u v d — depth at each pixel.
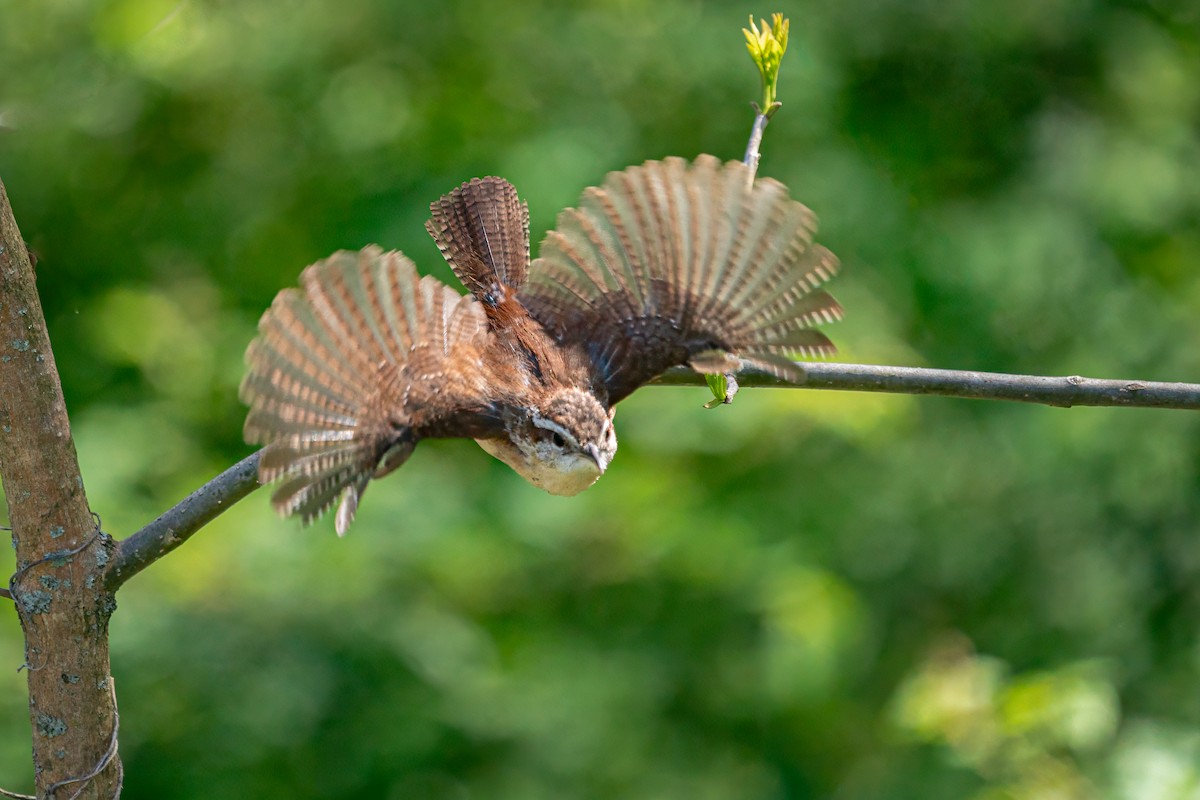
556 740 13.30
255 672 12.22
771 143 14.17
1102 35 15.72
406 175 13.63
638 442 12.98
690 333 6.47
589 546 13.44
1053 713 11.77
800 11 14.30
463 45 14.22
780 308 6.29
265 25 14.01
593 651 13.80
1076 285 14.94
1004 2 15.17
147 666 11.95
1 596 5.88
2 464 5.80
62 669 5.89
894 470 14.25
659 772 13.91
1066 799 11.70
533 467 6.45
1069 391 6.79
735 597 13.69
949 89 15.59
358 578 12.24
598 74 14.20
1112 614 14.95
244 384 5.42
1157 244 15.64
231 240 14.42
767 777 14.45
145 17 13.10
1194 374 14.95
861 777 14.44
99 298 14.24
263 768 12.62
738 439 12.98
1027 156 15.67
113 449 12.73
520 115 13.96
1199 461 15.00
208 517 6.00
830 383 6.84
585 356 6.54
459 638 12.98
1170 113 15.80
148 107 14.08
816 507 13.98
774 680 13.47
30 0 13.13
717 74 14.00
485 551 12.66
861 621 13.61
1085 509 14.83
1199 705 14.57
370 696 12.70
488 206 7.44
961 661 13.37
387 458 5.82
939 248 14.63
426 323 6.21
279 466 5.43
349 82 14.16
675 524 13.20
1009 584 15.09
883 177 14.67
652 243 6.36
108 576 5.92
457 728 12.98
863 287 13.86
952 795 13.39
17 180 14.08
